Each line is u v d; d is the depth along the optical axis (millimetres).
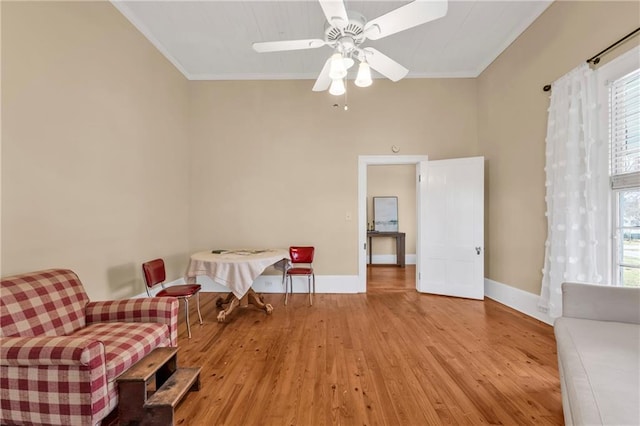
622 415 972
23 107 2031
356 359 2354
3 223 1914
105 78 2773
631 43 2160
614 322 1722
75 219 2449
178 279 4148
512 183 3576
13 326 1594
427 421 1649
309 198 4430
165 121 3822
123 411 1485
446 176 4184
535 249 3215
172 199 4000
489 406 1776
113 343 1664
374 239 7020
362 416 1693
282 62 4066
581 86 2500
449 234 4156
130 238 3141
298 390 1945
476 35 3455
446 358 2359
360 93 4418
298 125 4430
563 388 1478
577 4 2617
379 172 6984
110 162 2844
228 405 1796
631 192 2221
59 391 1366
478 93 4328
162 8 2996
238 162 4449
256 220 4449
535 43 3152
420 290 4379
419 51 3793
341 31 2102
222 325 3119
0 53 1896
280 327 3049
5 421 1405
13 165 1972
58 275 1979
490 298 4043
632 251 2217
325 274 4426
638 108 2148
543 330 2904
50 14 2221
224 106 4445
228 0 2885
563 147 2676
